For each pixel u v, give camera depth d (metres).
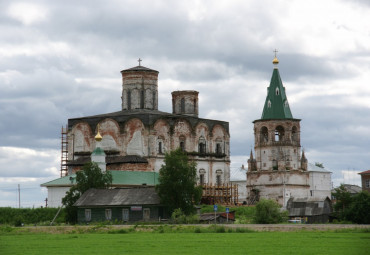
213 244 69.94
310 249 65.31
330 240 72.50
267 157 148.88
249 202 147.62
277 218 103.50
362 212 104.12
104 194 112.19
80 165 138.50
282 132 151.50
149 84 147.12
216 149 149.38
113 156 138.38
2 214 115.88
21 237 82.81
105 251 65.75
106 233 87.31
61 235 85.00
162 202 108.12
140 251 65.44
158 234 83.00
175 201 108.81
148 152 136.12
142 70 146.50
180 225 92.81
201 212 125.00
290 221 112.94
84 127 142.00
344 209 110.12
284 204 144.88
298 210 125.94
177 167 110.19
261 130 150.62
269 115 149.88
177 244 70.38
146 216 108.50
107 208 110.00
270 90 151.62
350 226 90.75
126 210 109.19
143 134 136.50
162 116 139.00
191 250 65.50
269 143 148.62
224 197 142.00
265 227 89.19
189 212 108.44
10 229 94.25
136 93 146.00
